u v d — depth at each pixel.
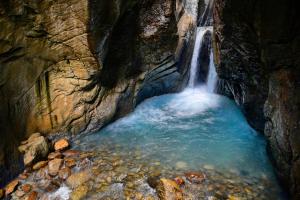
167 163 6.89
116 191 5.74
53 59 6.95
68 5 6.07
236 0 7.09
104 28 6.89
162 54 10.27
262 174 6.37
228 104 11.46
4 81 6.07
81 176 6.21
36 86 6.95
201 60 13.48
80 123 8.16
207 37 12.84
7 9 5.40
